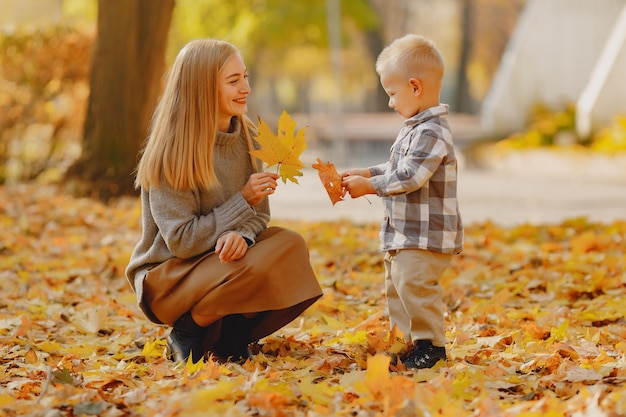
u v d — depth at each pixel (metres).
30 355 5.69
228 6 41.81
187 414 4.21
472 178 24.55
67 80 19.70
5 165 19.38
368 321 6.31
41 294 8.12
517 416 4.05
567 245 10.99
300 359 5.62
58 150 20.12
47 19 20.92
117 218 13.48
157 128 5.54
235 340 5.72
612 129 25.64
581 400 4.32
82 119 19.86
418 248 5.32
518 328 6.53
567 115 27.86
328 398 4.50
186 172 5.39
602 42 29.86
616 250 10.12
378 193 5.27
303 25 45.91
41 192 15.97
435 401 4.17
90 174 16.38
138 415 4.37
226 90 5.51
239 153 5.69
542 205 16.97
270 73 62.22
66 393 4.61
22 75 19.56
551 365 5.21
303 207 17.72
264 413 4.29
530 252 10.30
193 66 5.48
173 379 5.04
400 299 5.48
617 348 5.68
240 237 5.36
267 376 5.01
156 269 5.49
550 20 30.09
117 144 16.48
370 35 55.25
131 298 7.74
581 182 22.44
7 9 32.81
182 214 5.42
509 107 30.50
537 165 25.58
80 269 9.36
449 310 7.41
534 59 30.27
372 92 69.44
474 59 64.12
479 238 11.47
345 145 40.53
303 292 5.40
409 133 5.45
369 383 4.41
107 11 16.45
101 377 5.10
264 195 5.42
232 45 5.64
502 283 8.20
